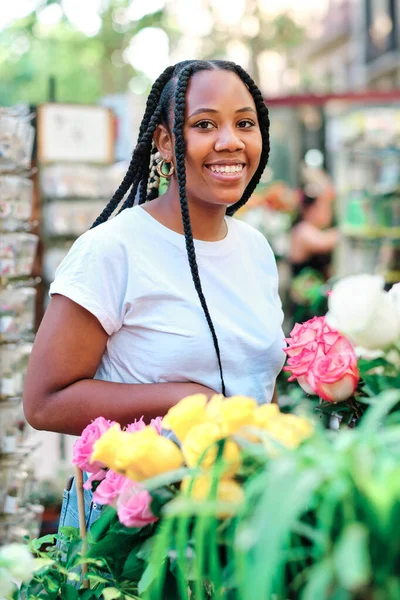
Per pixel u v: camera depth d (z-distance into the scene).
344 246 6.42
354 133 6.36
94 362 1.62
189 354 1.61
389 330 1.07
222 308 1.67
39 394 1.58
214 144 1.59
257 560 0.72
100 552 1.17
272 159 6.51
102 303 1.59
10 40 15.95
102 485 1.15
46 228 4.78
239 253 1.74
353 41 17.77
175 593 1.08
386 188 6.33
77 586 1.38
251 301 1.71
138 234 1.64
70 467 3.98
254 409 1.01
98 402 1.56
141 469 1.03
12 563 0.98
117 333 1.64
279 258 6.11
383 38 15.63
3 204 2.82
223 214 1.71
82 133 4.83
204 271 1.67
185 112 1.61
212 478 0.90
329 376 1.17
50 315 1.59
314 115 6.50
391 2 15.45
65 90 16.44
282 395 2.73
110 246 1.60
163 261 1.64
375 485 0.72
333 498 0.74
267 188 6.36
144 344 1.62
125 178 1.81
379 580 0.74
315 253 6.15
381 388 1.13
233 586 0.91
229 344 1.64
